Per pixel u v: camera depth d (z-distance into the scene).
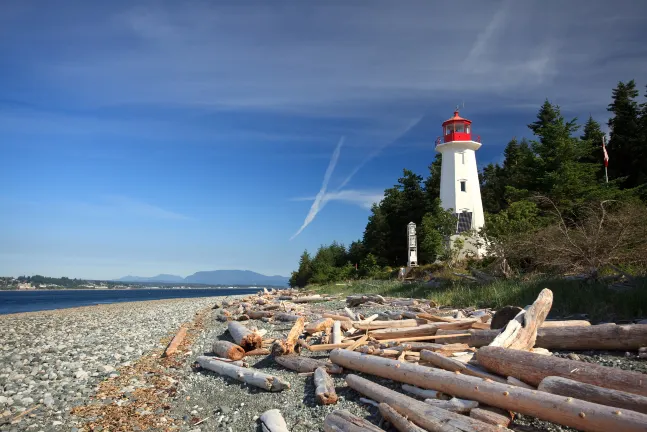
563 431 4.46
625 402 4.10
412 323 10.16
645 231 13.16
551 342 6.99
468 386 5.16
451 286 17.38
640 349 6.17
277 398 6.87
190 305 27.84
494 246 17.67
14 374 9.09
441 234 32.56
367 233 45.88
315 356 8.95
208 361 8.98
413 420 4.86
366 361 6.95
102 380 8.56
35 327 17.95
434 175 44.66
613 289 10.73
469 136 36.50
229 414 6.47
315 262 49.81
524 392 4.61
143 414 6.66
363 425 4.90
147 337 13.72
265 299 21.91
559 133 32.19
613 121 36.00
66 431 6.07
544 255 15.29
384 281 28.77
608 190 27.69
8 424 6.32
